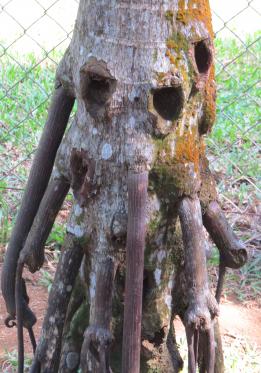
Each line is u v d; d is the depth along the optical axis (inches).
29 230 79.5
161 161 72.5
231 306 109.8
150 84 70.0
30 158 143.2
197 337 73.6
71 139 74.9
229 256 78.1
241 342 101.7
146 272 76.1
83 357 73.1
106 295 73.5
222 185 132.6
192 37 70.9
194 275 73.2
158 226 74.4
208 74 72.7
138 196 71.0
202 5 71.9
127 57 70.1
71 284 77.0
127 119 71.0
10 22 222.4
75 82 73.1
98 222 73.8
